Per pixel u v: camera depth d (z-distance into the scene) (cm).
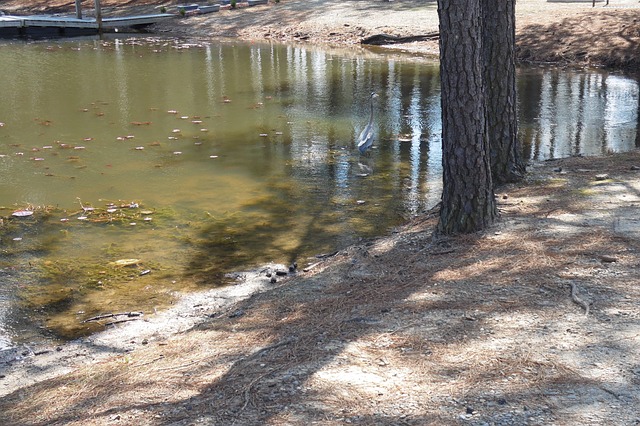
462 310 561
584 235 720
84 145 1354
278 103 1734
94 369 560
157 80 2092
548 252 676
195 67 2334
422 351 493
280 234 902
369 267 727
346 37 2925
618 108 1617
